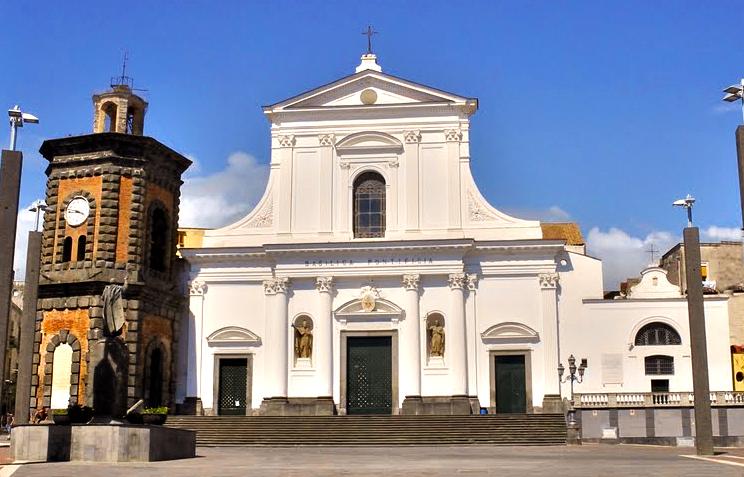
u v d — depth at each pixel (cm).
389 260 5306
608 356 5200
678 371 5159
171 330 5253
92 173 4969
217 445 4528
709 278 6788
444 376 5188
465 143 5441
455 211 5366
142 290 4875
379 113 5497
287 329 5334
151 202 5091
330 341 5288
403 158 5456
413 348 5197
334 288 5362
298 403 5241
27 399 3934
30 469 2545
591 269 5294
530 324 5238
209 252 5444
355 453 3681
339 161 5500
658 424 4706
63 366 4744
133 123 5344
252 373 5344
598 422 4741
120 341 3112
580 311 5256
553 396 5128
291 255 5356
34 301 4041
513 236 5325
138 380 4819
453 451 3825
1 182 2961
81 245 4916
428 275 5278
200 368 5378
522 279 5291
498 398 5181
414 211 5378
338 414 5216
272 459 3206
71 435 2894
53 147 5034
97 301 4744
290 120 5569
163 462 2936
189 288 5466
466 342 5216
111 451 2873
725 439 4672
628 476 2314
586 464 2825
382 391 5250
